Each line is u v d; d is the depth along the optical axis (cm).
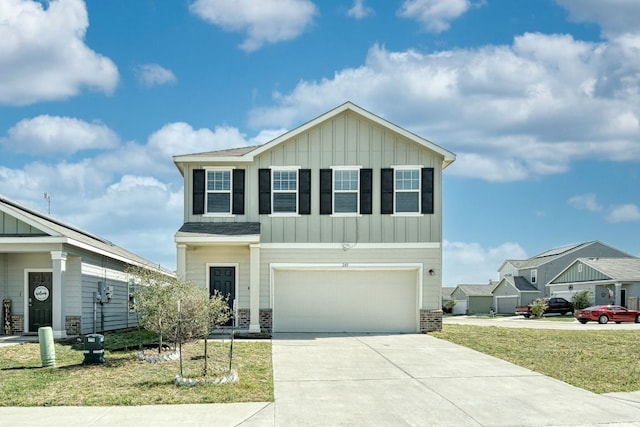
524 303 5650
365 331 2094
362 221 2111
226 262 2105
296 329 2095
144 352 1422
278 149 2139
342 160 2133
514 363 1371
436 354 1514
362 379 1166
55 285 1805
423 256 2103
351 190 2125
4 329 1966
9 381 1115
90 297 2080
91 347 1315
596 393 1040
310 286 2114
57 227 1983
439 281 2094
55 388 1049
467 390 1065
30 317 1989
